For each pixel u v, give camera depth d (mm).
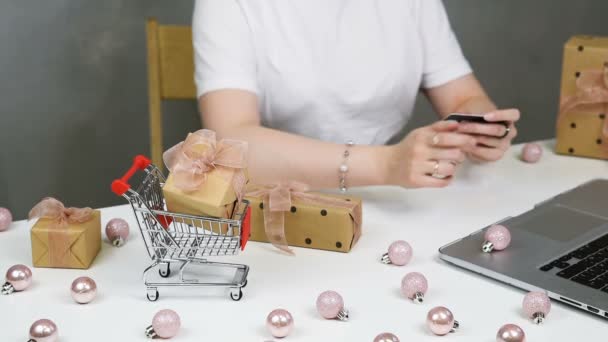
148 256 1062
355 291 953
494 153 1370
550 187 1348
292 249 1078
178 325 843
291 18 1511
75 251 1010
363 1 1562
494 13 2691
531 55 2762
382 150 1243
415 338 847
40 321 829
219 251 944
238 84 1447
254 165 1293
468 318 889
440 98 1674
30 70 2170
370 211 1219
